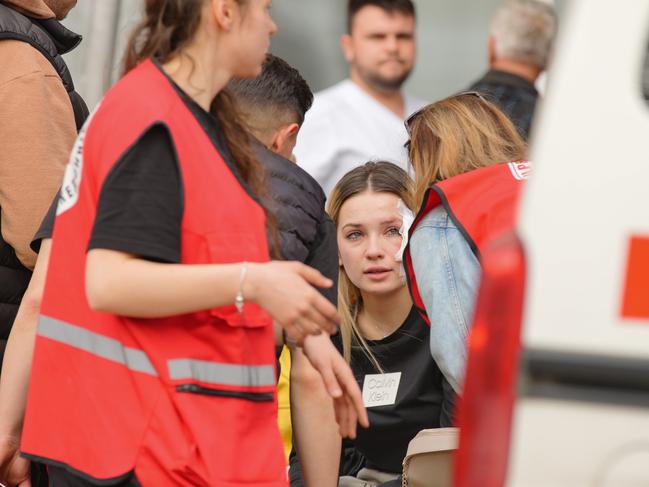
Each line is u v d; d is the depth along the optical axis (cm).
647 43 721
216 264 779
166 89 806
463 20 1733
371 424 1155
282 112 1110
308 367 1034
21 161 1041
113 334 796
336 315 769
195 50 824
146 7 830
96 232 767
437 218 982
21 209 1038
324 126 1717
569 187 621
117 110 793
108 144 784
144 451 786
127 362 794
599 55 627
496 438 622
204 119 820
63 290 812
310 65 1723
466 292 949
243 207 808
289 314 761
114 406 792
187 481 785
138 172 771
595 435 614
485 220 953
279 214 1014
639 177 618
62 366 810
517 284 619
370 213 1177
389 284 1160
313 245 1064
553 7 1628
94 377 797
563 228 619
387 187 1187
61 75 1125
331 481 1052
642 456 612
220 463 785
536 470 618
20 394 951
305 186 1044
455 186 972
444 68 1744
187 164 786
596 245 616
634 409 612
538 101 1625
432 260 969
